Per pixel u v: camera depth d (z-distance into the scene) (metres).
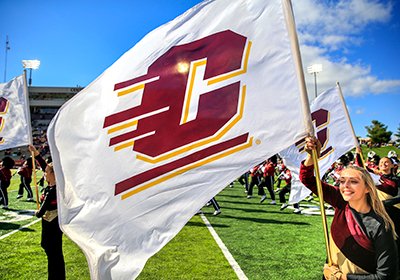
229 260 5.11
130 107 2.27
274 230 7.27
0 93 5.15
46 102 68.06
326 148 4.73
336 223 2.06
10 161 10.86
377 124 63.06
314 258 5.20
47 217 3.70
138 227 2.15
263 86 2.35
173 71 2.33
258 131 2.29
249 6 2.43
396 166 3.55
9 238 6.69
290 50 2.37
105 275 2.06
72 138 2.22
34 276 4.50
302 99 2.28
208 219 8.70
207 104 2.30
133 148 2.23
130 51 2.36
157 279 4.33
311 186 2.36
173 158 2.24
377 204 1.87
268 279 4.29
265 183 11.68
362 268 1.85
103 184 2.19
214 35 2.39
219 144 2.27
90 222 2.13
